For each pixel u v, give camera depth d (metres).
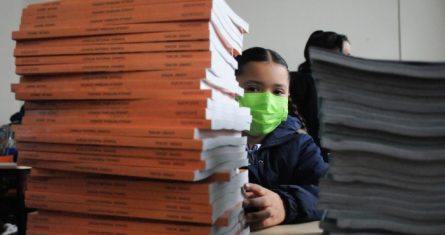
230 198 0.58
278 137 1.19
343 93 0.40
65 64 0.54
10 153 2.62
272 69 1.04
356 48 3.64
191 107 0.49
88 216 0.53
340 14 3.66
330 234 0.40
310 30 3.70
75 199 0.53
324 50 0.39
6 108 4.00
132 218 0.52
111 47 0.52
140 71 0.51
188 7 0.50
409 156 0.38
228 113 0.57
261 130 1.06
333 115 0.39
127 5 0.52
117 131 0.50
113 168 0.50
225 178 0.51
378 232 0.39
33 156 0.55
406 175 0.39
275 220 0.75
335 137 0.40
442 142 0.39
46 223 0.55
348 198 0.40
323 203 0.41
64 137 0.52
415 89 0.39
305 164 1.15
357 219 0.39
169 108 0.50
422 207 0.39
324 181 0.41
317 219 0.81
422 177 0.39
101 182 0.52
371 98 0.39
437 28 3.55
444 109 0.38
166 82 0.50
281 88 1.05
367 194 0.40
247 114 0.68
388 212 0.39
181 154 0.48
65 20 0.55
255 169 1.16
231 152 0.59
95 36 0.53
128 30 0.52
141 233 0.51
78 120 0.53
